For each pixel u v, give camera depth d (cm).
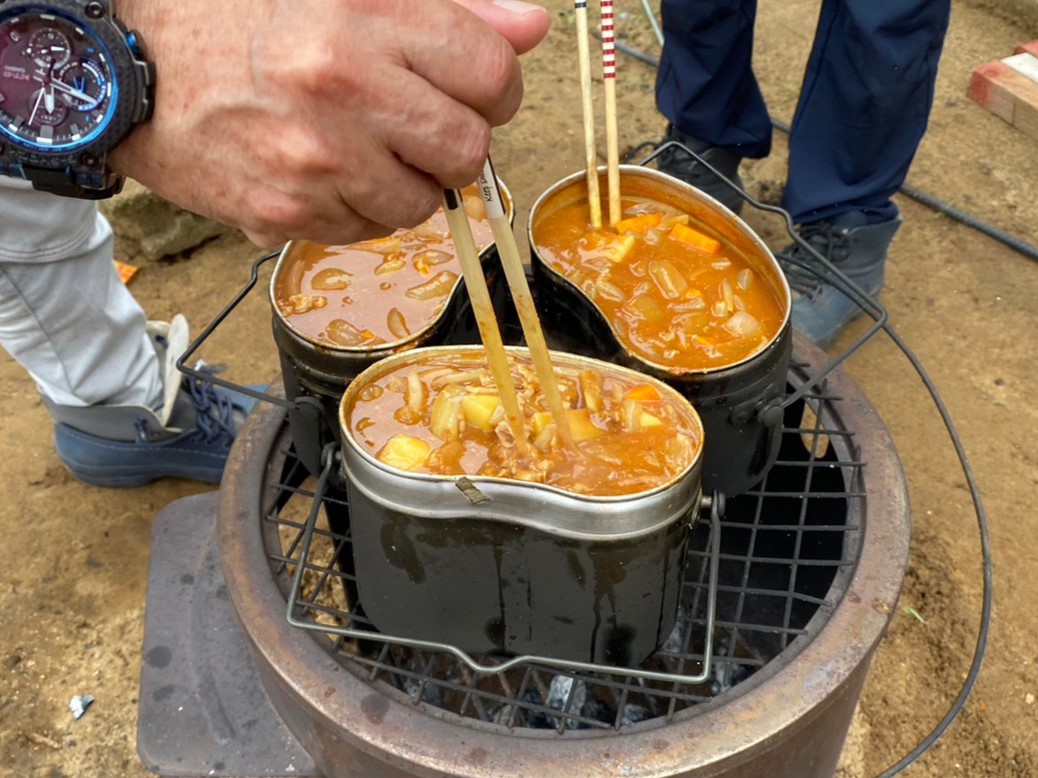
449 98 69
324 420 116
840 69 201
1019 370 225
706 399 108
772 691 101
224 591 143
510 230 85
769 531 147
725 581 152
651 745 97
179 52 70
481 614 102
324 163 69
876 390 222
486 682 144
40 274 161
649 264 125
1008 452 208
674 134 246
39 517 206
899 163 214
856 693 115
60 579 194
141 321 189
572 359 105
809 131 217
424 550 96
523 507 91
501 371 89
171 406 193
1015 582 184
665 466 97
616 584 95
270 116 68
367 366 109
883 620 106
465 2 75
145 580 193
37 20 70
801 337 142
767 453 118
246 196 74
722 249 129
